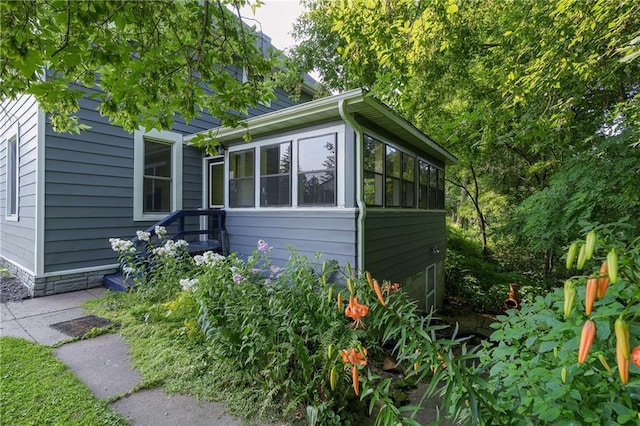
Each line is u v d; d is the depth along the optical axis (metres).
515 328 1.61
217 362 2.73
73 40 1.93
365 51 4.18
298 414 2.22
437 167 8.37
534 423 1.20
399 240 5.73
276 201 5.30
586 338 0.77
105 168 5.50
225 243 6.05
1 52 1.63
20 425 1.98
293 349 2.38
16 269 5.82
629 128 3.78
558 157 7.23
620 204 3.85
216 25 2.61
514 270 9.91
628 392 1.11
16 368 2.66
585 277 0.92
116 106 2.27
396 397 2.71
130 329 3.53
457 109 8.05
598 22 2.97
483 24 4.82
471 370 1.27
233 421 2.14
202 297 2.98
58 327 3.61
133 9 1.90
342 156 4.47
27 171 5.27
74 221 5.12
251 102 2.78
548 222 4.81
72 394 2.32
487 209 11.53
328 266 3.88
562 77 3.40
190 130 6.86
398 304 1.61
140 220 5.99
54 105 2.60
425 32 3.76
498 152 9.34
